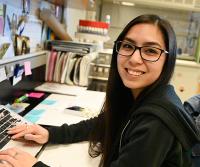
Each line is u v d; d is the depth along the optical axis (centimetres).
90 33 264
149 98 83
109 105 105
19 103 151
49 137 107
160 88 85
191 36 382
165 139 73
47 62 209
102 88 239
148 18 86
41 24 205
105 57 281
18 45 159
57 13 249
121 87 103
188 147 78
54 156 98
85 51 217
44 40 216
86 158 100
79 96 182
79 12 330
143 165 73
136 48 85
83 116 141
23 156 87
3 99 141
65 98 175
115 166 77
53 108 151
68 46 217
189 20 380
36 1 189
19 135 104
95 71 278
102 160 97
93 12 344
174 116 75
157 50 84
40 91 186
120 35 92
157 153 73
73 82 213
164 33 84
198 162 92
